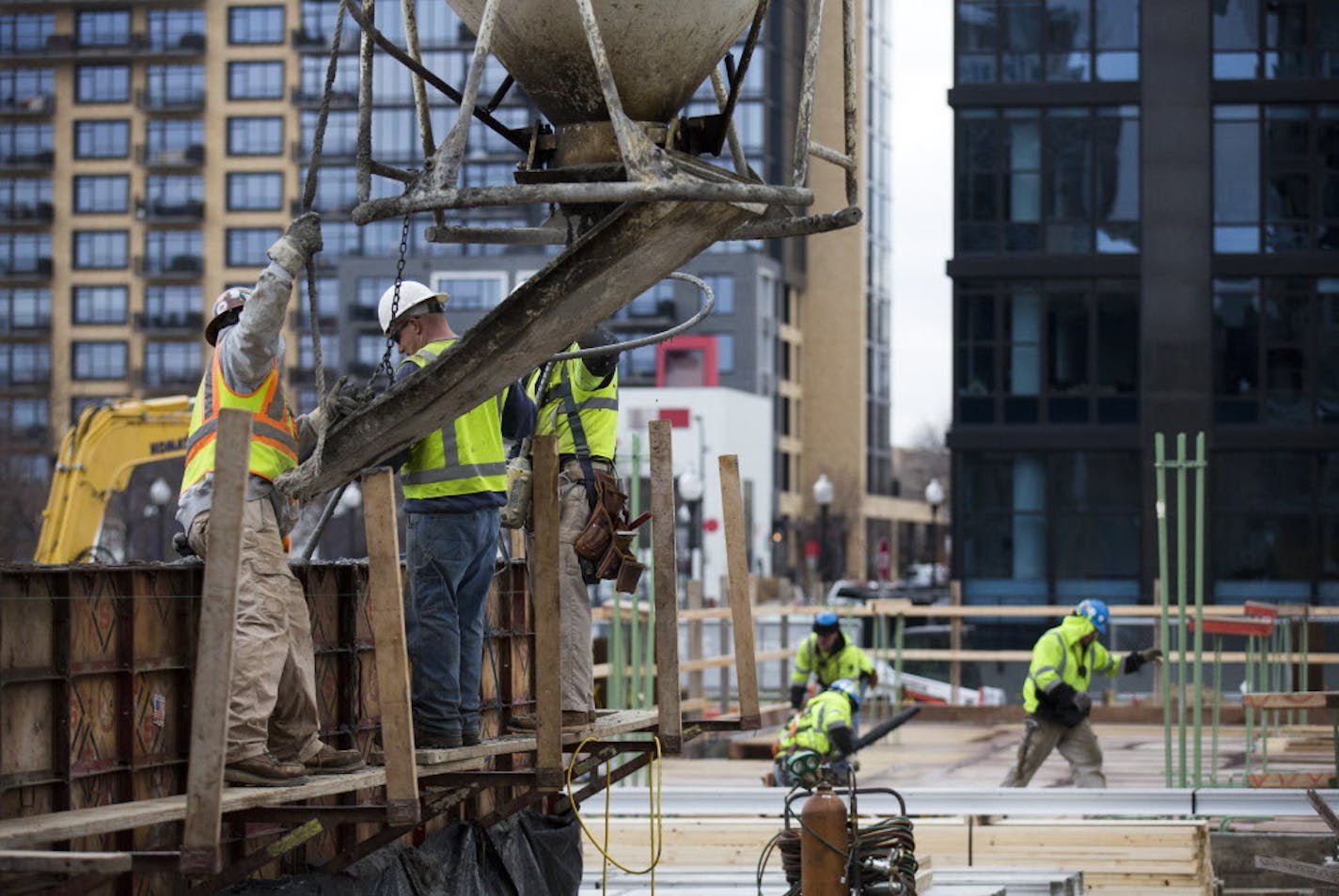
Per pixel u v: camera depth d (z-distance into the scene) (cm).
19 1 14062
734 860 1845
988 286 5141
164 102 14025
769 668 4350
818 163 12456
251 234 13975
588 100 985
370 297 12362
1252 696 2003
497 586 1392
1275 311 5075
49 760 892
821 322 14025
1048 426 5091
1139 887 1802
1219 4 5094
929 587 9669
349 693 1162
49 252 14225
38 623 888
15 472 9806
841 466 13950
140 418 3275
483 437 1075
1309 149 5075
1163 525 2333
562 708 1209
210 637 792
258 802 883
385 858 1168
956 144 5153
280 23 13900
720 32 970
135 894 959
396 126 13100
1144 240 5056
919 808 1970
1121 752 2880
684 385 11731
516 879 1363
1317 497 5034
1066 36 5125
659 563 1239
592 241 898
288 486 948
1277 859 1499
